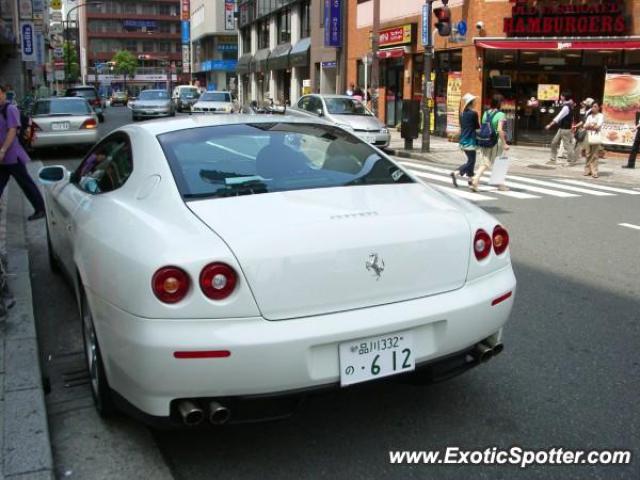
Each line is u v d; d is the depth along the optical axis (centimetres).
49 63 5169
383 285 305
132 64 11969
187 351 273
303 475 313
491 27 2131
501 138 1202
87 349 378
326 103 1953
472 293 329
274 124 416
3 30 2908
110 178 404
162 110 3322
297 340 283
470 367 342
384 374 304
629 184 1423
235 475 313
